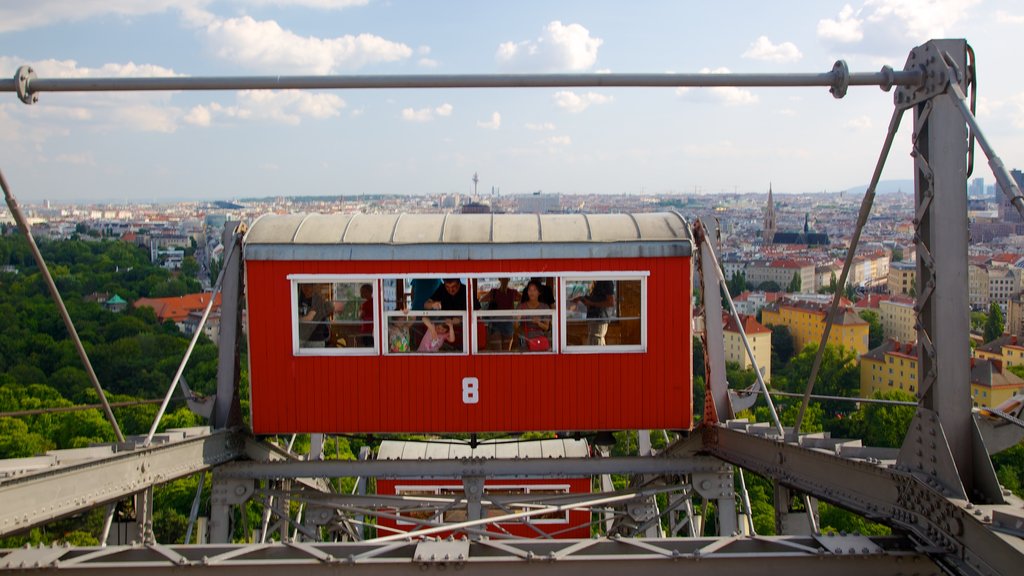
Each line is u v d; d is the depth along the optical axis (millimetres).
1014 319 162625
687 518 16984
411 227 14867
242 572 8672
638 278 14422
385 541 9547
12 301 157375
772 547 8992
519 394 14477
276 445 16500
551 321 14469
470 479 14797
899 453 9336
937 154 8820
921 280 8992
